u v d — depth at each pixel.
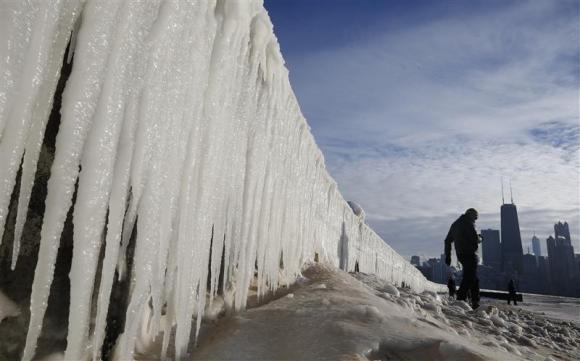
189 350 2.09
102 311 1.51
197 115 1.99
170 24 1.74
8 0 1.18
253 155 2.81
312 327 2.34
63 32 1.35
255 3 2.61
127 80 1.55
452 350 2.18
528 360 3.19
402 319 2.64
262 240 3.08
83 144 1.42
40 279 1.34
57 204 1.36
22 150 1.25
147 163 1.67
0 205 1.20
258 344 2.15
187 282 1.97
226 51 2.22
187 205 1.95
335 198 7.02
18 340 1.48
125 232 1.63
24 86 1.22
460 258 8.23
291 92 3.61
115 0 1.49
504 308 10.85
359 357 1.99
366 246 10.47
